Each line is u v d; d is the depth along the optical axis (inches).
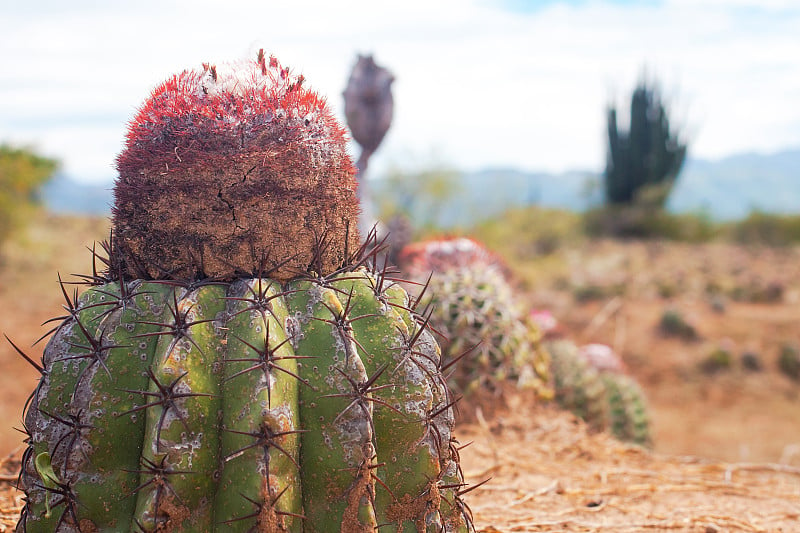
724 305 633.6
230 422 76.4
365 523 78.7
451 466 91.4
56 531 78.7
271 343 77.7
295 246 86.9
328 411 79.0
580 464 176.2
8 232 626.8
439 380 88.7
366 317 84.7
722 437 384.2
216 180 84.4
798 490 165.9
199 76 89.8
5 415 301.7
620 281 722.2
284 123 86.7
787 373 495.5
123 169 87.9
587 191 1491.1
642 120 1427.2
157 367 77.1
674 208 1299.2
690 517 141.6
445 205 957.2
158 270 86.4
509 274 246.4
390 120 211.9
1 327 428.1
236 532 75.6
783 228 1200.2
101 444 78.2
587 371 228.2
